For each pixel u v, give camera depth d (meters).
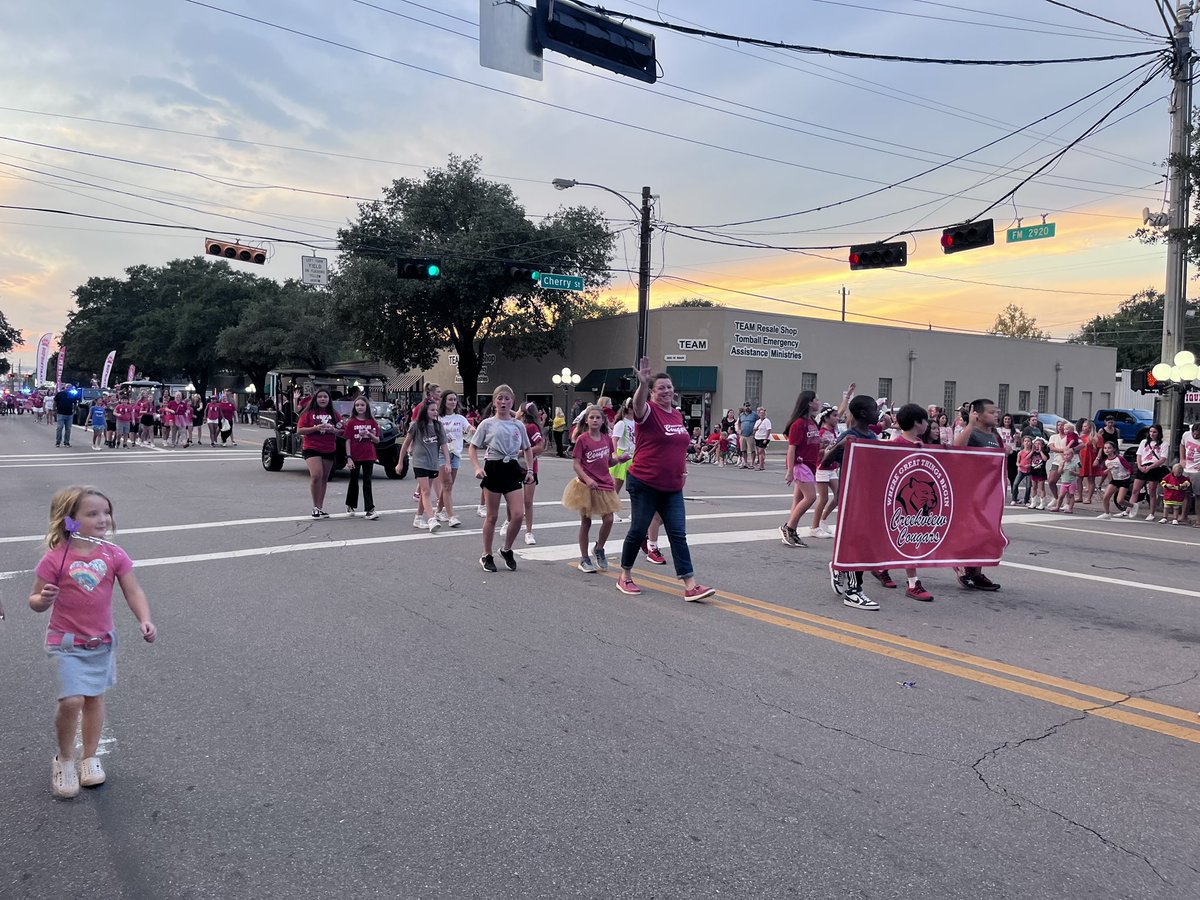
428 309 37.41
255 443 29.44
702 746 4.02
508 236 35.53
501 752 3.93
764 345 34.44
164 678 4.91
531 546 9.18
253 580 7.44
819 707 4.53
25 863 2.99
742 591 7.22
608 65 10.35
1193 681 5.05
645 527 6.91
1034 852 3.10
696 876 2.93
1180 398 15.46
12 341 75.44
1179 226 14.80
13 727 4.21
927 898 2.80
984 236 17.11
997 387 42.28
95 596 3.52
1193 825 3.32
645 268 25.70
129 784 3.61
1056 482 15.11
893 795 3.54
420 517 11.15
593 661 5.26
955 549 7.20
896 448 6.90
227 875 2.93
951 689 4.83
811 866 2.99
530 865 2.99
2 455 22.00
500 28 9.62
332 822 3.29
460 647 5.53
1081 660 5.43
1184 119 14.89
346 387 19.44
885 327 37.97
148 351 67.62
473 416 26.11
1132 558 9.51
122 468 18.48
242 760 3.84
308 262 34.72
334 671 5.05
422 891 2.83
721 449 25.73
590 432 7.75
